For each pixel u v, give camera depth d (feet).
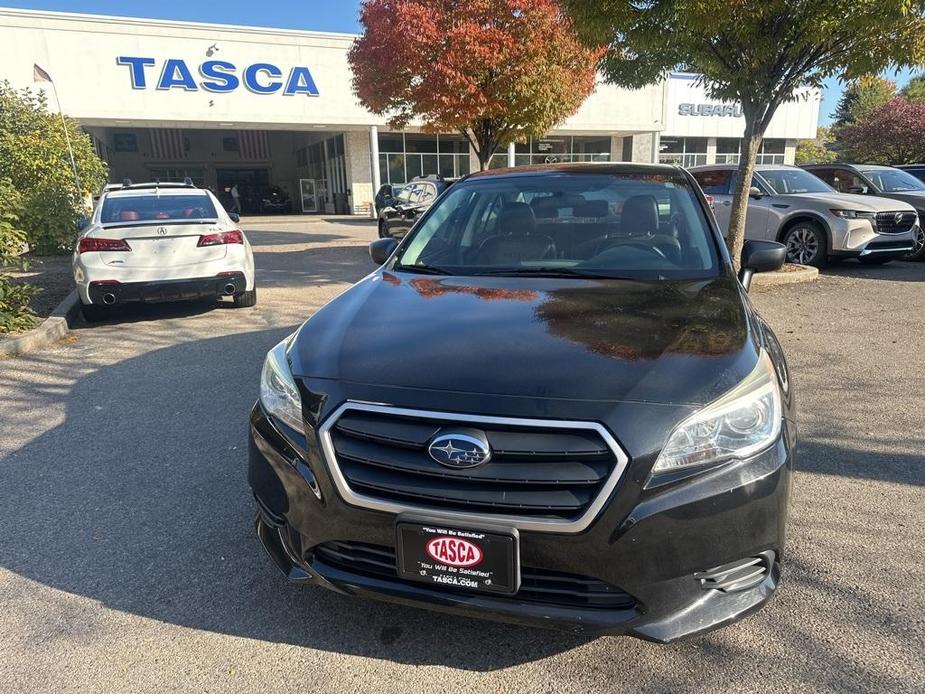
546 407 6.47
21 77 76.23
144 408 15.44
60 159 44.62
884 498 10.89
